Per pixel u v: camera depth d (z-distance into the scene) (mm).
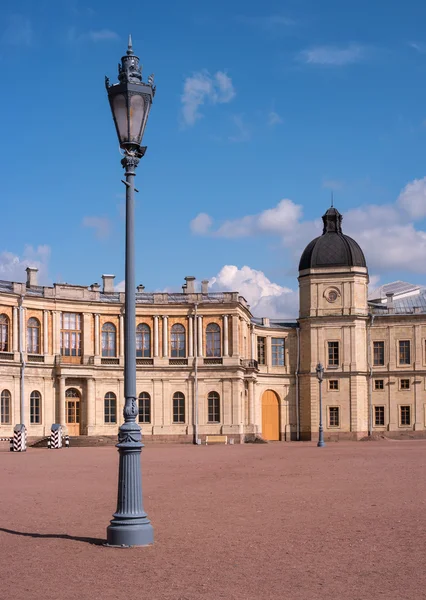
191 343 92562
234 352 92000
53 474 43375
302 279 105188
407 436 103750
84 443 85188
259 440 94500
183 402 92312
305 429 104000
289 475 40531
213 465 48938
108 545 20547
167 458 56812
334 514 25766
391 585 15875
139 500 20781
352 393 102562
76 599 15039
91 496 32125
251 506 28094
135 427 20859
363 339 103938
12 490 34812
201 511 26922
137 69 21438
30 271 88062
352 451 64250
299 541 20875
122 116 21219
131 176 21453
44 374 86125
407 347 104812
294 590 15547
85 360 88688
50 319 87125
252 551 19578
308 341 104250
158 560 18578
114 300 92062
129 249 21250
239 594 15273
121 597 15172
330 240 104688
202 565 17969
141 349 92250
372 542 20578
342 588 15664
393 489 32750
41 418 85750
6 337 83688
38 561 18656
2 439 79562
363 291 104500
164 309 92438
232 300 92750
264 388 103875
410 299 110562
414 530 22312
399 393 104312
